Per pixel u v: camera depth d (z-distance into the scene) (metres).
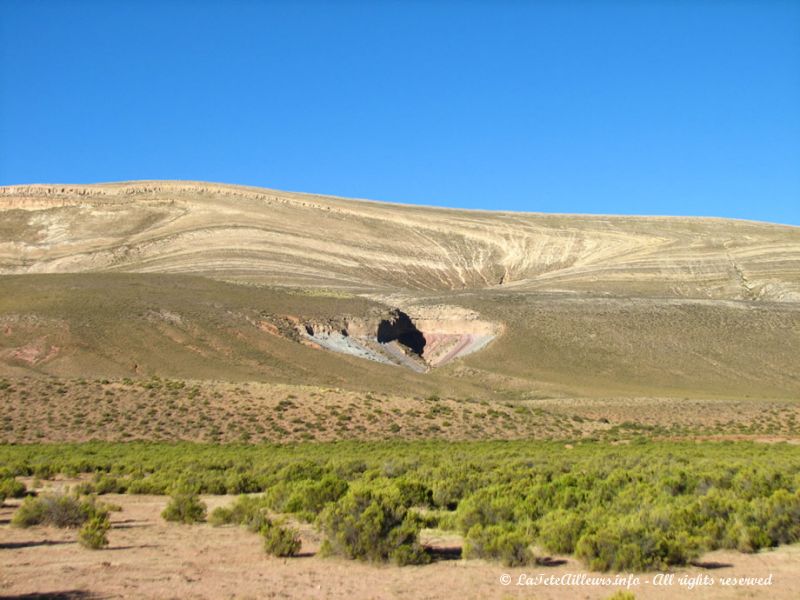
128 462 35.50
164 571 14.16
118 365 75.31
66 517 18.91
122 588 12.85
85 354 76.44
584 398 76.06
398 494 16.94
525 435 53.66
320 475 27.83
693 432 57.94
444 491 22.41
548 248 188.00
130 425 51.03
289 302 101.88
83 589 12.76
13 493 24.64
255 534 18.16
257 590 12.77
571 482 22.36
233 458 36.59
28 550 15.98
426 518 19.38
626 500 18.88
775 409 67.56
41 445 45.53
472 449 43.03
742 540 15.79
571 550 15.34
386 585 13.10
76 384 58.53
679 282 151.38
